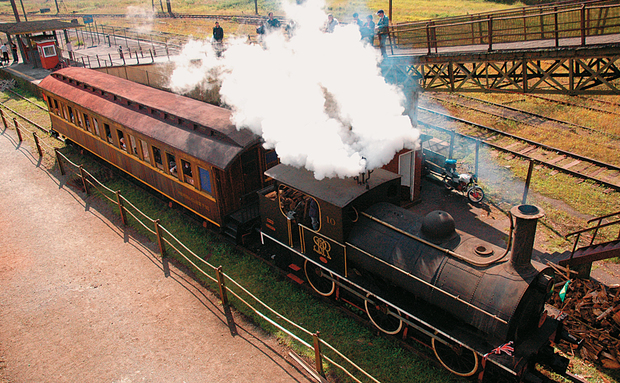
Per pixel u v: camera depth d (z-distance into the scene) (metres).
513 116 20.61
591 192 13.91
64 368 8.84
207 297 10.67
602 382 7.85
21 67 33.59
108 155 16.95
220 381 8.45
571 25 12.35
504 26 13.41
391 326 9.30
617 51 9.60
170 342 9.40
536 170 15.52
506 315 6.92
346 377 8.35
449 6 49.69
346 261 9.32
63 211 14.88
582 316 9.01
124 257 12.34
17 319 10.17
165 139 13.23
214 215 12.59
